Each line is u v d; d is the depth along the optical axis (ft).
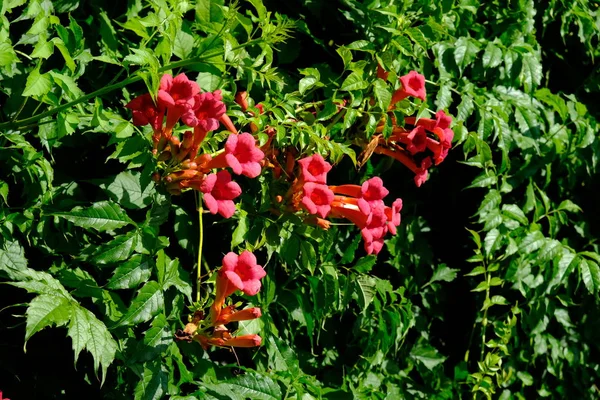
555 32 8.52
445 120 6.96
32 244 6.38
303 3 7.22
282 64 7.23
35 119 6.19
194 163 6.26
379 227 6.66
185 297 6.79
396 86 6.82
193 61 6.27
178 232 6.67
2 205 6.38
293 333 7.30
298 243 6.77
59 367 6.59
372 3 7.25
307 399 6.84
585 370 8.77
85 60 6.40
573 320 8.68
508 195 8.19
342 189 6.68
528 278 8.16
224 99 6.60
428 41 7.41
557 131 8.17
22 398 6.52
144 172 6.23
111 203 6.25
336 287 6.95
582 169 8.49
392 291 7.48
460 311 8.25
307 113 6.79
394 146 7.03
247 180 6.77
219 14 6.59
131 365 6.31
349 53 6.77
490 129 7.61
